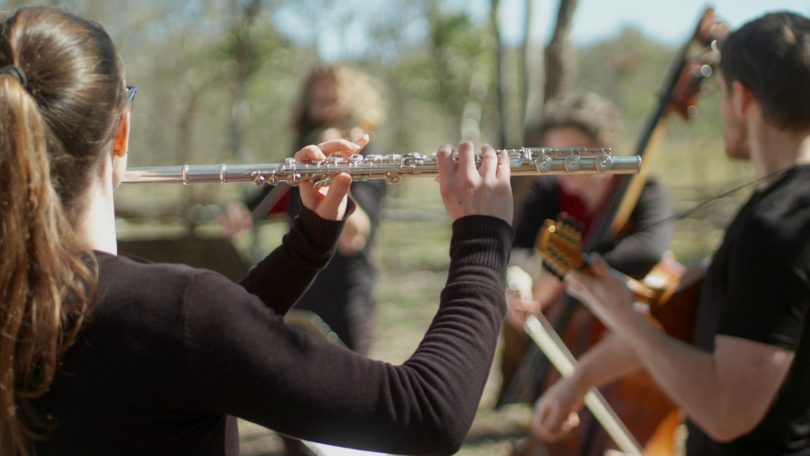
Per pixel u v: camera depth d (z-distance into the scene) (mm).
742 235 1778
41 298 1062
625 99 15922
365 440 1134
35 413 1104
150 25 14766
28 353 1075
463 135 14930
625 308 2037
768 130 1888
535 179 3545
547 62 6574
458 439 1162
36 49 1129
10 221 1054
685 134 13164
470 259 1252
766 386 1721
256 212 3947
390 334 6926
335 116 3691
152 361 1091
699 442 2041
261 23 11492
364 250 3598
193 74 14617
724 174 12555
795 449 1841
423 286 9133
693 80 2684
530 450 3008
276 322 1151
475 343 1190
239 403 1113
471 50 14312
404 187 16219
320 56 16125
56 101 1119
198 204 6910
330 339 3281
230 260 3281
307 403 1111
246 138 15805
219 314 1111
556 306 3115
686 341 2334
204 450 1167
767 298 1715
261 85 14602
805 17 1914
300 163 1509
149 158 15508
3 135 1056
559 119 3324
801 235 1711
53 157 1112
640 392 2750
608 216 2910
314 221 1485
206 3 14164
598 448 2824
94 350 1094
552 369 3072
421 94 16328
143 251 3256
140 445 1120
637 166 1541
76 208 1162
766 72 1852
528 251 3463
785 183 1799
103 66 1174
